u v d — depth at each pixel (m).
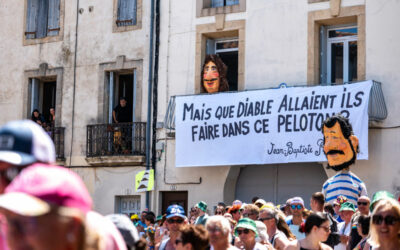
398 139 17.27
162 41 21.22
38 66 23.44
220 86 19.89
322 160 17.70
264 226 9.05
